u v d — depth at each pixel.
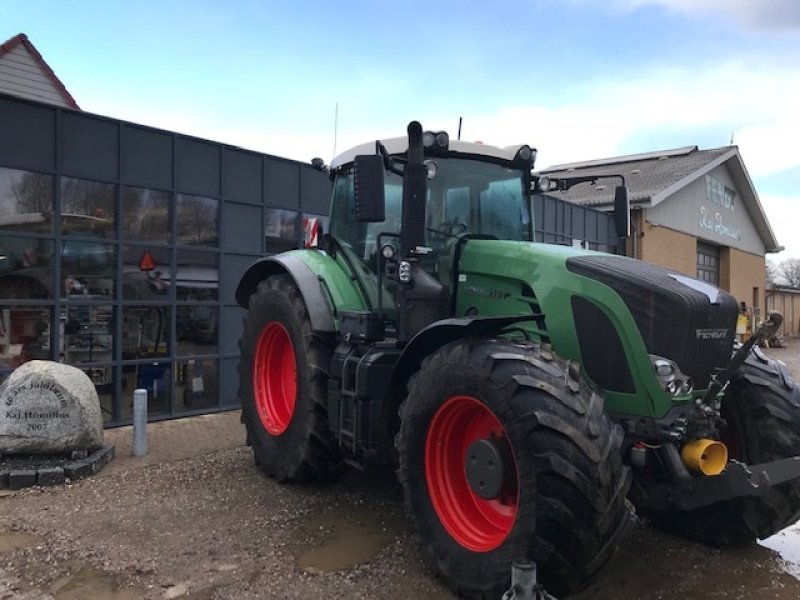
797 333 34.69
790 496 3.77
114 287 7.39
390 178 4.76
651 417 3.27
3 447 5.39
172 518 4.46
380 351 4.21
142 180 7.57
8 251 6.59
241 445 6.60
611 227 17.11
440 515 3.54
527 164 4.93
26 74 14.44
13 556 3.84
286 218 9.21
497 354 3.27
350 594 3.40
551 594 3.02
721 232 24.94
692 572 3.75
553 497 2.90
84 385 5.74
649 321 3.32
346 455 4.71
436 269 4.42
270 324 5.47
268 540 4.10
